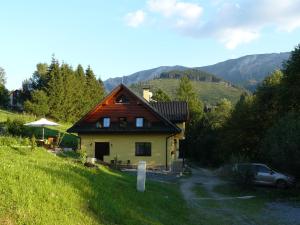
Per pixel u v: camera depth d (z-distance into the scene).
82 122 46.78
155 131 44.69
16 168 10.83
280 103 45.72
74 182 11.90
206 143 80.62
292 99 44.31
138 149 45.62
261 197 26.42
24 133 41.41
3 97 91.62
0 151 17.72
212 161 77.50
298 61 43.72
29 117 64.12
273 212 20.36
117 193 13.71
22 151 22.52
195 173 49.41
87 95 98.94
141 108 45.84
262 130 56.69
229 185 32.81
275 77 59.59
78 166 17.25
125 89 46.03
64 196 10.39
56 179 11.34
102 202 11.30
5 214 8.30
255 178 32.19
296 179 32.19
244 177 30.39
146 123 45.53
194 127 92.50
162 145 45.19
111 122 46.22
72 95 88.31
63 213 9.47
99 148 46.44
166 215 14.44
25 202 9.04
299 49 44.12
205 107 130.88
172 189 25.61
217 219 17.02
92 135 46.50
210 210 19.39
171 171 44.19
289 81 44.50
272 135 30.09
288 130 28.38
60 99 84.25
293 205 23.11
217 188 30.75
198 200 22.94
